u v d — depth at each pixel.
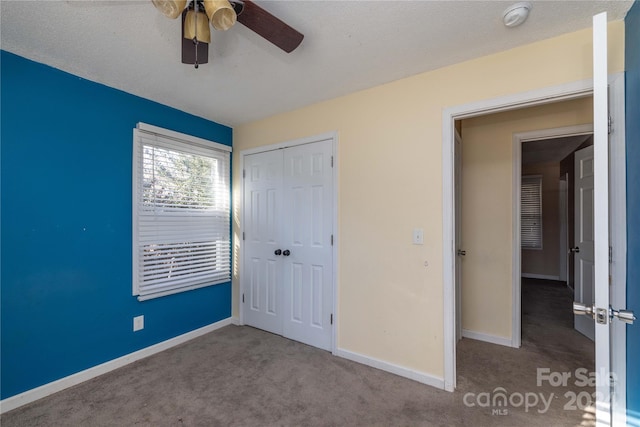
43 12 1.46
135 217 2.45
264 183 3.06
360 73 2.11
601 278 1.07
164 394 1.95
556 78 1.69
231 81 2.23
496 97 1.86
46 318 1.98
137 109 2.47
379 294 2.30
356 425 1.66
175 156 2.77
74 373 2.09
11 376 1.83
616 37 1.53
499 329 2.73
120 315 2.35
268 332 3.02
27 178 1.90
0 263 1.80
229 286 3.30
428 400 1.88
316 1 1.39
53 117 2.02
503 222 2.74
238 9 1.24
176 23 1.57
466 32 1.64
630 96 1.44
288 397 1.91
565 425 1.64
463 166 2.91
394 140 2.24
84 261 2.16
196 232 2.94
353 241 2.43
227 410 1.79
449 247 2.03
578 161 3.23
